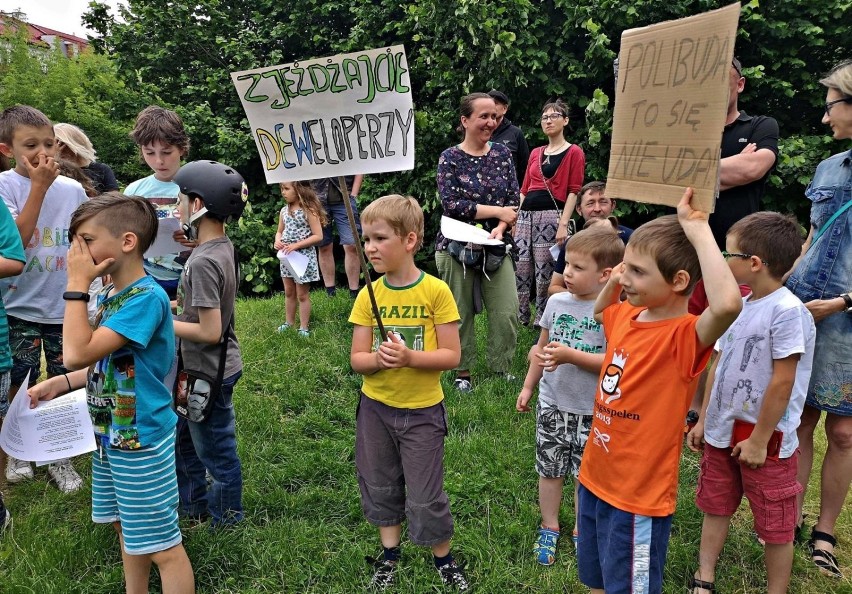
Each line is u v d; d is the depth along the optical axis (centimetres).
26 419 250
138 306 214
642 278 187
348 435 386
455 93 775
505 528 292
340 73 225
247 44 944
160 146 329
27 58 1375
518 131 573
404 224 239
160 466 223
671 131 177
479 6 682
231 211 262
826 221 276
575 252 260
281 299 714
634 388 194
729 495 254
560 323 271
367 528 294
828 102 267
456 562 267
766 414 234
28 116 300
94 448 246
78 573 265
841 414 269
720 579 268
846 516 314
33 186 292
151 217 224
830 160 282
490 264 439
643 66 188
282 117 234
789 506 241
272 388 439
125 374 217
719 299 162
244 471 340
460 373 461
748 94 754
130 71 1009
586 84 766
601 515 205
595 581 213
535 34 733
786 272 244
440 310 247
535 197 537
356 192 669
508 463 350
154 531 223
